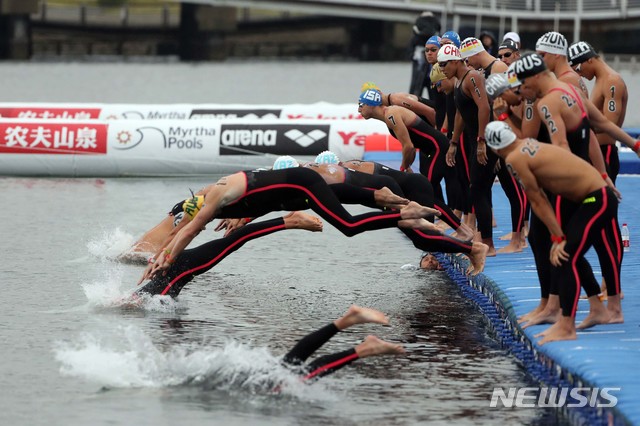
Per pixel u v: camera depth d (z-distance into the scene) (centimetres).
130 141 6681
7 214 5181
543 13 16675
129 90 16512
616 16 16350
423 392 2619
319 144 6644
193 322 3244
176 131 6706
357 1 17888
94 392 2594
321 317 3331
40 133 6662
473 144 3681
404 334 3152
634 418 2138
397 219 3250
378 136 6694
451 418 2439
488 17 17038
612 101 3375
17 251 4275
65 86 16925
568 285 2631
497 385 2675
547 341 2653
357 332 3173
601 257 2772
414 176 3603
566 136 2695
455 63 3625
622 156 6319
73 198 5775
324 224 5125
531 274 3416
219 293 3644
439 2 17012
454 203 4119
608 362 2458
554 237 2592
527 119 2878
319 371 2620
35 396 2561
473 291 3603
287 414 2458
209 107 7844
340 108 7906
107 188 6222
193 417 2433
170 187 6303
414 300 3581
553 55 2952
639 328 2750
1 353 2891
